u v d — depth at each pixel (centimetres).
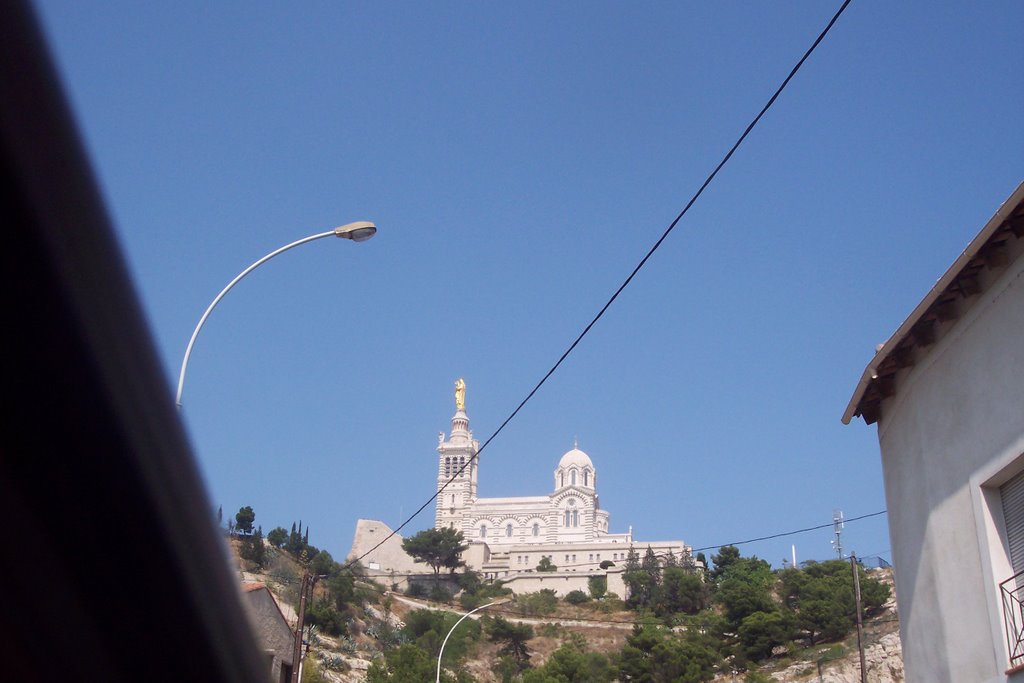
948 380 1812
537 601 13112
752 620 8600
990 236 1570
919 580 1933
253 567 8869
